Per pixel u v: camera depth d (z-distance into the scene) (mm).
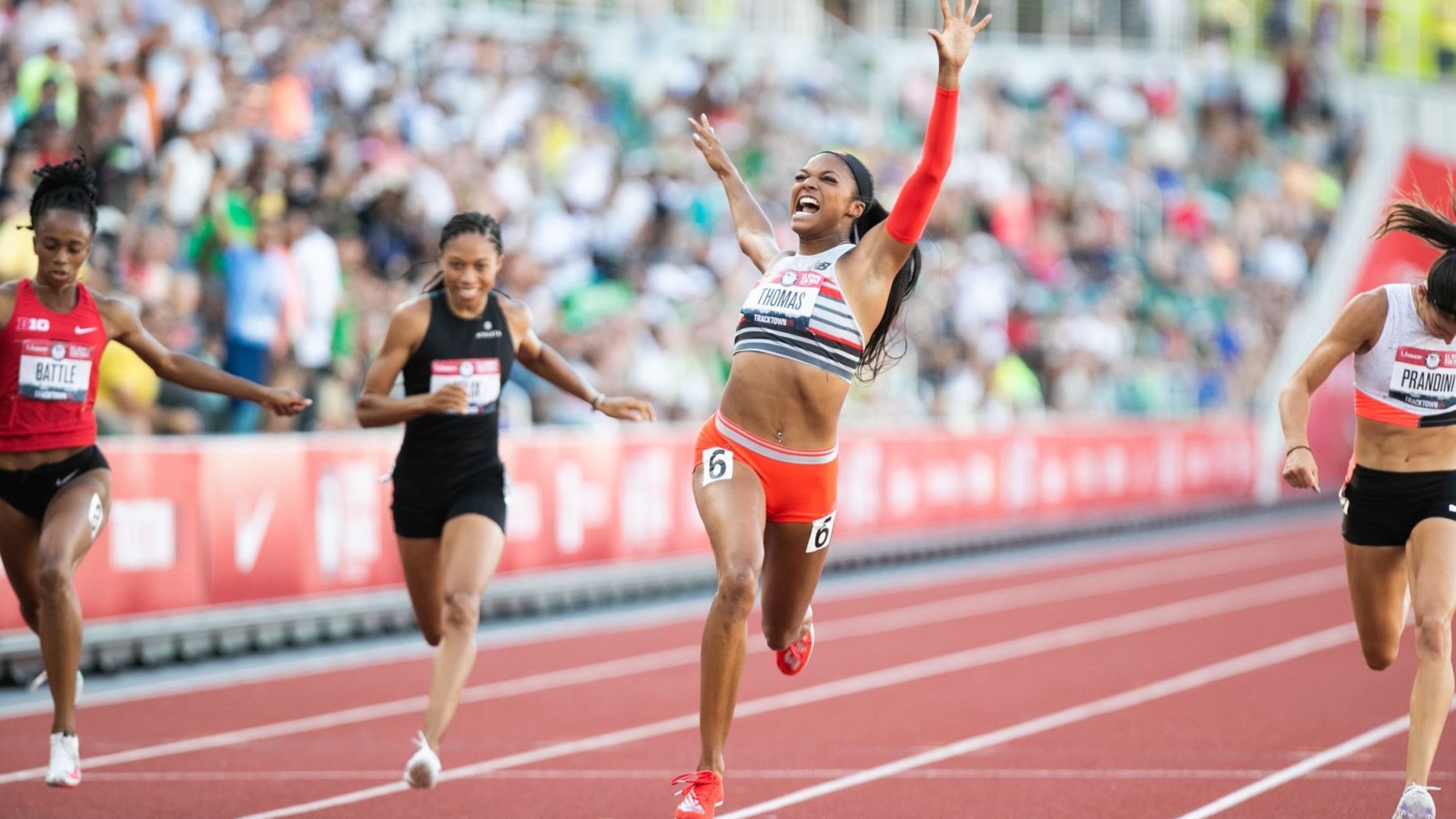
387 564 39625
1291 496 81938
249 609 35688
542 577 42938
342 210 50625
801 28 89125
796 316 17344
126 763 23938
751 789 22344
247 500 36000
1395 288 19656
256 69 53844
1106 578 53156
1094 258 86188
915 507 58188
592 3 79875
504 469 22156
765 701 30141
